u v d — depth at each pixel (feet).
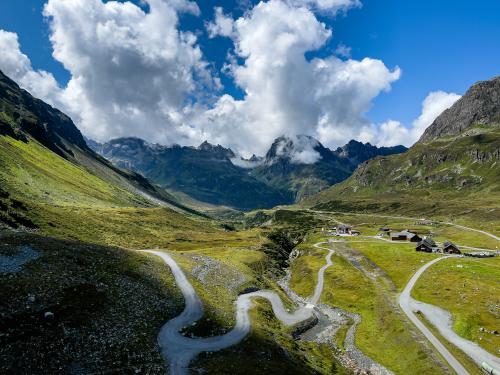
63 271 218.38
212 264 393.70
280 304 351.05
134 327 198.70
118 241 538.88
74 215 592.19
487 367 216.74
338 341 294.87
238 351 208.44
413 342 259.19
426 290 369.91
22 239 241.96
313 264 545.44
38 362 145.48
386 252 577.02
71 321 176.96
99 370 155.12
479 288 349.82
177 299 258.16
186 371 172.24
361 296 387.75
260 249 644.27
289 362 216.54
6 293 173.88
